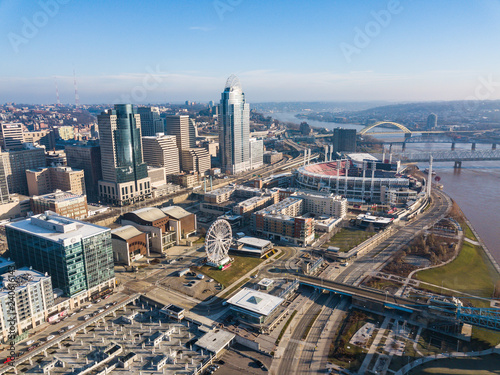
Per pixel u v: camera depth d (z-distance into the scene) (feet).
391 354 613.11
